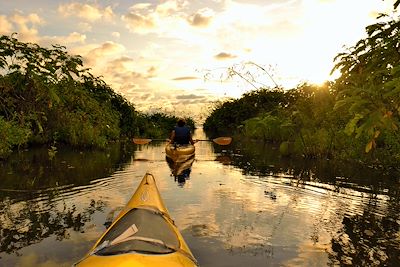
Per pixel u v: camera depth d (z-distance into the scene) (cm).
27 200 809
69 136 1973
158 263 338
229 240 579
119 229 446
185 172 1260
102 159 1556
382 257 523
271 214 730
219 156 1814
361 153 1477
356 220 695
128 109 3048
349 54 400
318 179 1122
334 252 538
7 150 1434
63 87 1555
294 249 546
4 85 1289
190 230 624
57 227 627
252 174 1223
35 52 1257
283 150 1806
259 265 486
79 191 903
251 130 3066
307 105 1742
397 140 1266
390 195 902
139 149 2192
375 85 376
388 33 367
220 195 895
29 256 503
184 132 1758
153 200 623
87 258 364
